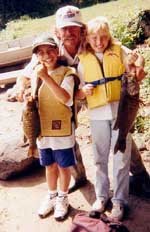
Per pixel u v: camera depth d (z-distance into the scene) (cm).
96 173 266
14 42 624
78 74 244
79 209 279
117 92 240
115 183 262
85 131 382
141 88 446
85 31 237
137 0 898
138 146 345
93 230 234
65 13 231
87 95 238
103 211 266
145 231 257
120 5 928
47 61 232
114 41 240
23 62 588
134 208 278
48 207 276
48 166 264
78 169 294
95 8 982
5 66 584
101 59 238
